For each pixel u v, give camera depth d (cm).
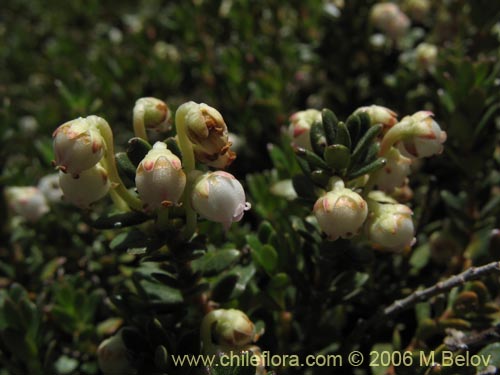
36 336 7
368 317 7
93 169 5
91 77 12
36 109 12
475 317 7
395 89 9
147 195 5
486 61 8
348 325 8
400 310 6
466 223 8
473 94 7
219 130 5
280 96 10
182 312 6
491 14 9
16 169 9
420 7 10
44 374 7
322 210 5
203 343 6
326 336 7
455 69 8
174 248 6
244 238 7
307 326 7
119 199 6
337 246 6
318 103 10
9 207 9
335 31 10
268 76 10
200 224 7
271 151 8
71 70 12
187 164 5
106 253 8
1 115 9
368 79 10
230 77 10
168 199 5
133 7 15
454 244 8
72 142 5
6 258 9
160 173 5
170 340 6
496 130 8
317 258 6
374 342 7
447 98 8
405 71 9
